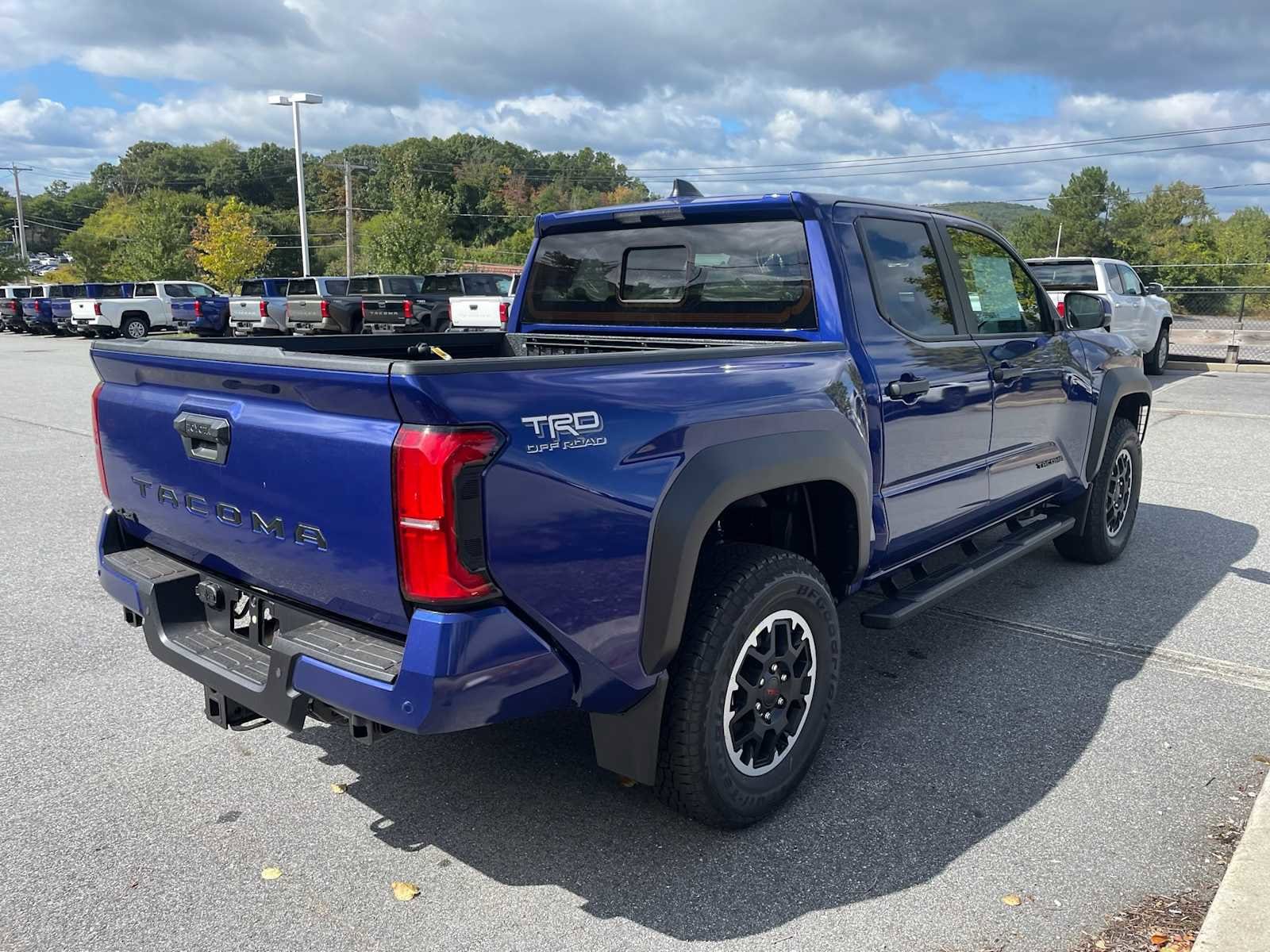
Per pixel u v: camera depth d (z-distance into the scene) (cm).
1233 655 443
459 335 444
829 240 353
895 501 369
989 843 295
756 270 371
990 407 424
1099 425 534
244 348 265
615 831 304
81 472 856
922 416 376
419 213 4491
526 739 366
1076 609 504
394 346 415
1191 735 366
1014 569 573
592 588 249
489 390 225
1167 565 580
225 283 5388
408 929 257
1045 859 287
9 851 292
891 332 371
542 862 287
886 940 251
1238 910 251
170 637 293
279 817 312
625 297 419
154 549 324
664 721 280
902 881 276
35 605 512
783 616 300
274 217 10900
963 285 422
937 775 337
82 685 413
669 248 400
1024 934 253
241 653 282
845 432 324
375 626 250
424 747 360
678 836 300
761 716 299
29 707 392
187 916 263
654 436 261
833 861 286
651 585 262
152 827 306
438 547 220
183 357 270
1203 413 1159
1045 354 470
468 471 221
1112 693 403
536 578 237
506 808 318
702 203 377
